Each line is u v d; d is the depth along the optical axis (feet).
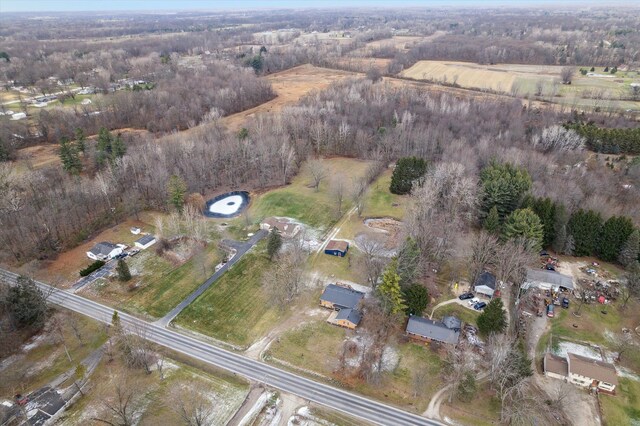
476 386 209.97
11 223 320.09
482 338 238.07
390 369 221.05
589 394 205.98
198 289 280.72
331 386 212.64
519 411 185.98
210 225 355.36
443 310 259.19
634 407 200.34
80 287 280.92
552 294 268.41
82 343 236.63
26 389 208.54
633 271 272.31
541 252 311.68
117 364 223.30
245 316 258.37
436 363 224.94
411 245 258.78
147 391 207.82
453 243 295.07
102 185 348.38
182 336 243.40
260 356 230.27
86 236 336.90
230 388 210.59
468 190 327.47
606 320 251.39
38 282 284.61
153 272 296.92
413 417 197.36
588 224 298.76
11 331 239.30
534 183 355.36
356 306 256.52
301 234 337.72
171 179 359.05
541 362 224.53
